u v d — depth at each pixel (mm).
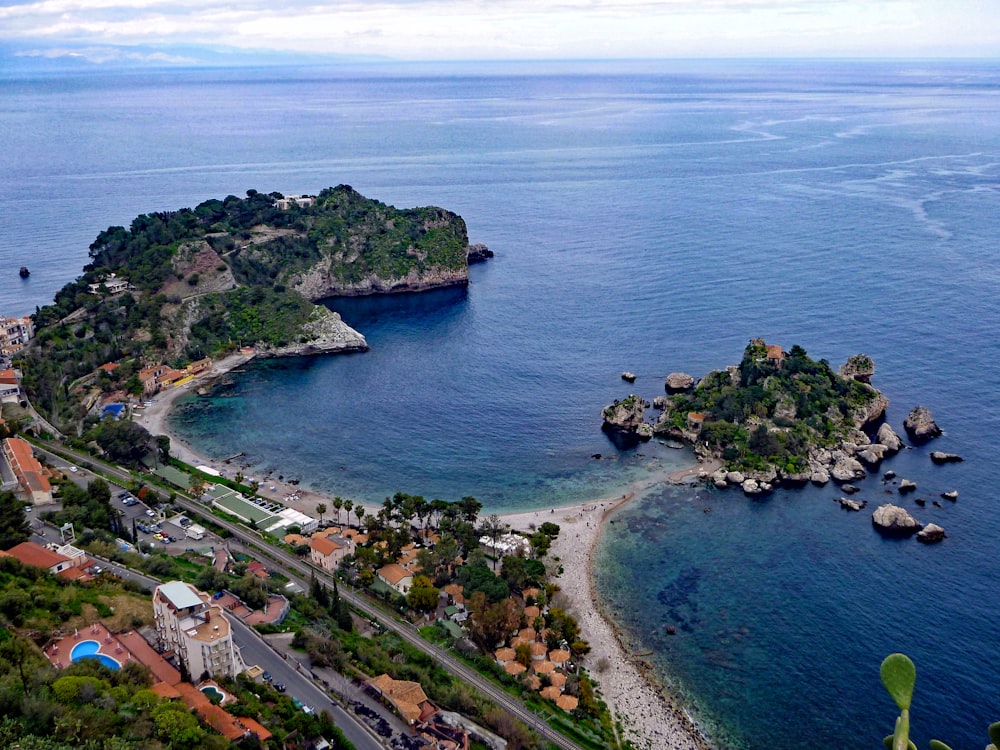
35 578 131875
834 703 135500
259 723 107000
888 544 179625
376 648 138375
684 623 155250
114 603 128875
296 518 187250
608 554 177375
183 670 111000
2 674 100500
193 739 94562
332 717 114875
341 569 166125
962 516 189375
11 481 177875
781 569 171500
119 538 165750
